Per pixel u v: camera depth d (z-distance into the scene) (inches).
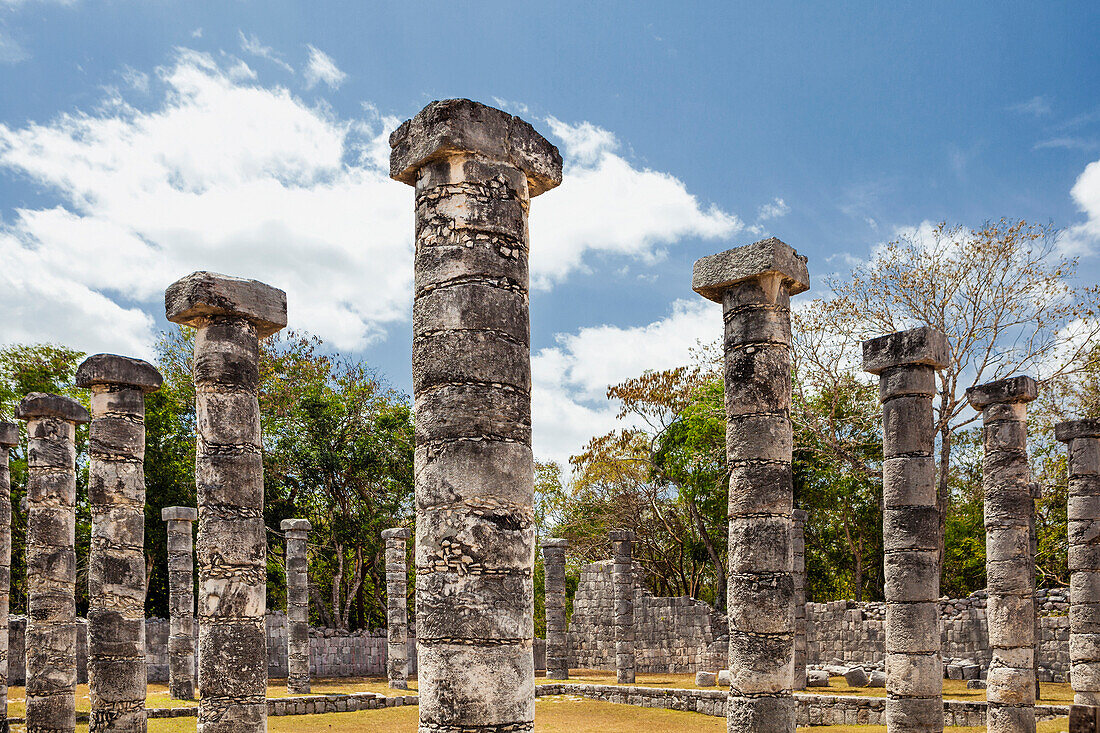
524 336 351.3
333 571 1743.4
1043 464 1328.7
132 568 602.9
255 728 477.4
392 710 976.9
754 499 485.1
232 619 480.1
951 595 1545.3
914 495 567.8
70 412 689.0
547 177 375.2
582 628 1550.2
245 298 509.0
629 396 1708.9
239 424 499.8
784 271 494.9
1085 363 1247.5
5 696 708.7
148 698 1021.2
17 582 1440.7
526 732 321.4
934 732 542.9
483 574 321.4
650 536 1776.6
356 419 1728.6
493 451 331.6
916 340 575.5
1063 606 1119.0
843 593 1656.0
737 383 499.5
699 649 1384.1
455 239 344.2
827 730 792.9
